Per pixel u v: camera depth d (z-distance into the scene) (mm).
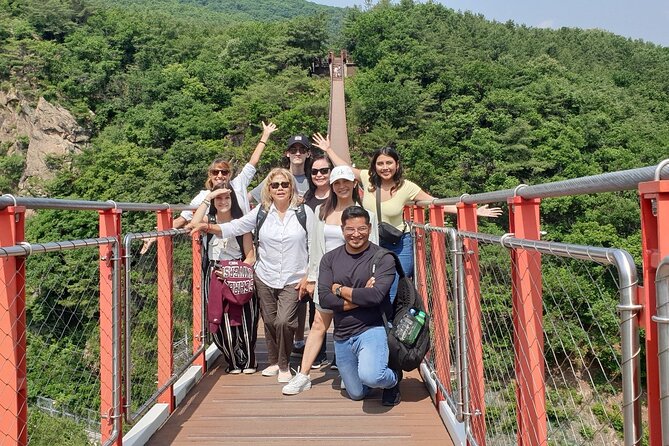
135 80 54688
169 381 3867
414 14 78438
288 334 4574
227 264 4703
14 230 2025
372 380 3834
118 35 62688
